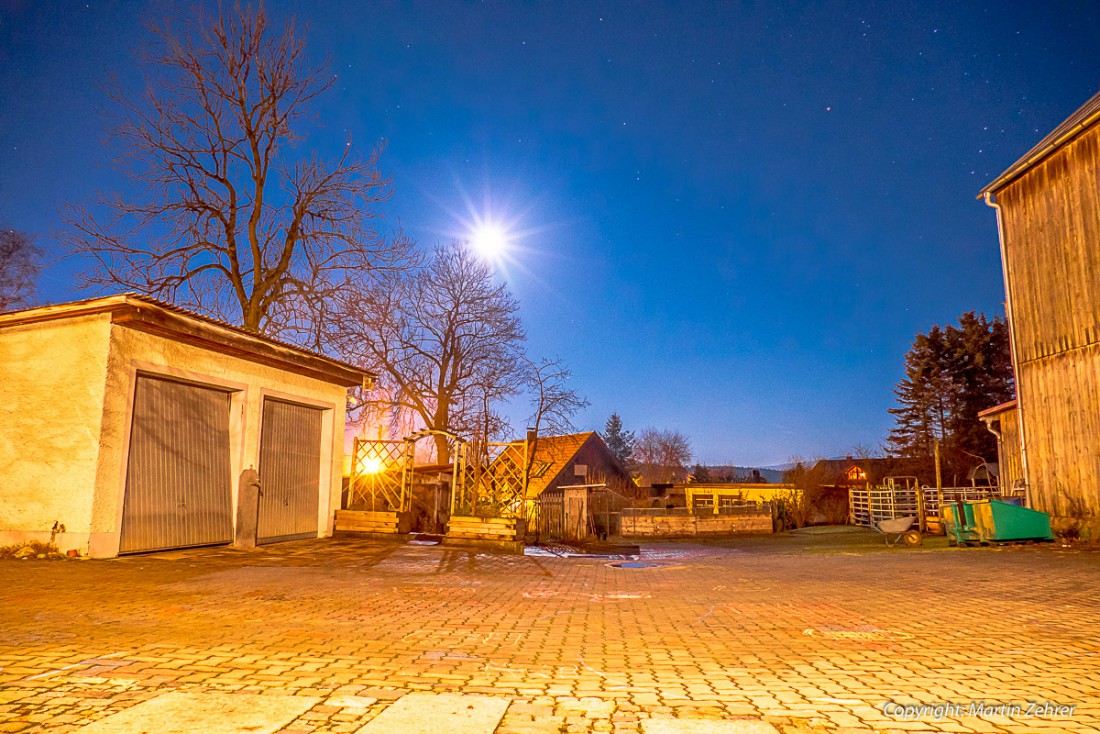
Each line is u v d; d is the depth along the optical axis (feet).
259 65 65.51
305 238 69.87
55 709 10.72
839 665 14.94
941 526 67.97
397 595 25.66
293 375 48.42
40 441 34.06
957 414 151.43
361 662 14.74
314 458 51.13
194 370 39.42
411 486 54.29
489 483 55.01
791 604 24.71
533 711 11.16
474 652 16.16
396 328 94.58
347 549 43.39
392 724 10.22
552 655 15.98
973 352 153.99
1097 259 52.21
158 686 12.25
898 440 160.66
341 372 52.24
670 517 86.48
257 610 21.42
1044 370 57.16
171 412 38.14
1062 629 19.34
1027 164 58.54
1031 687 13.01
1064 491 54.54
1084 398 52.95
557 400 94.73
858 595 27.02
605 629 19.56
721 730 10.22
